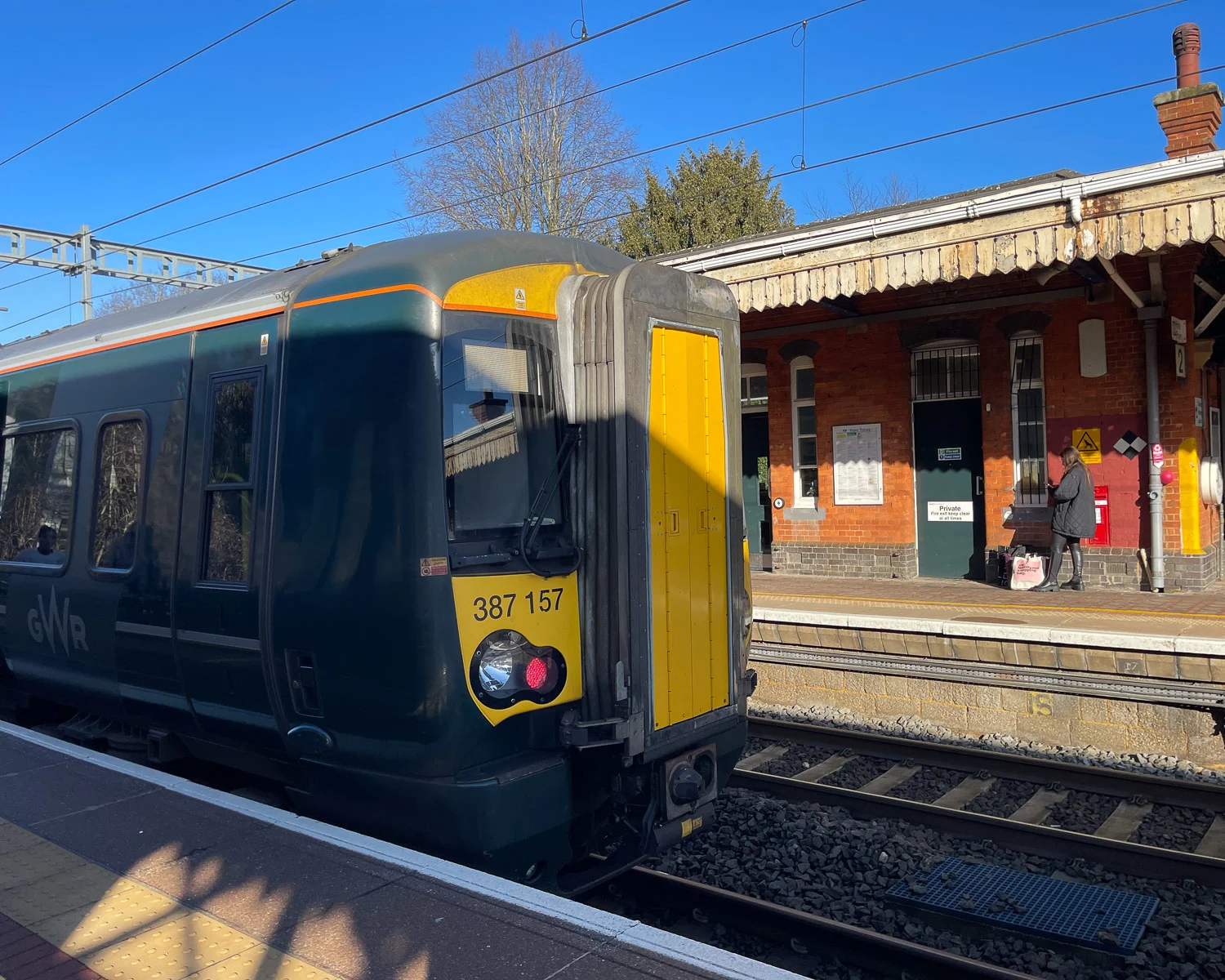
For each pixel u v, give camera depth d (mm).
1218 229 8492
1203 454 12086
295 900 3842
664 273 4879
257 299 5062
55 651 6598
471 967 3299
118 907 3828
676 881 4980
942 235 10008
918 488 13398
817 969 4441
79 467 6422
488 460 4469
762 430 14977
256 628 4926
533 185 30969
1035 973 4309
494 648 4352
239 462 5102
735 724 5281
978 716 8500
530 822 4363
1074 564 11531
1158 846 5797
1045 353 12008
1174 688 7578
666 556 4809
